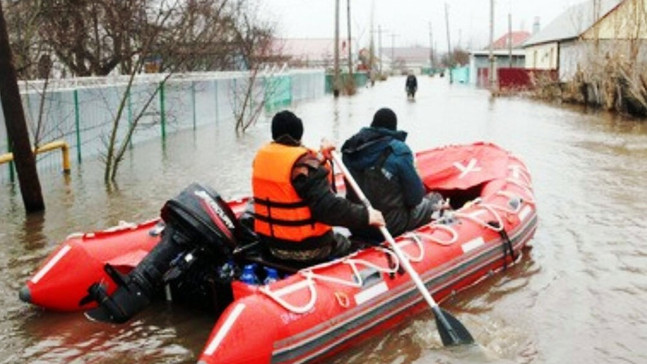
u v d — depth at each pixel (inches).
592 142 591.2
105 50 683.4
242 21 1246.9
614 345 188.1
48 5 551.2
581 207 338.0
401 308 196.5
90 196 374.9
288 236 184.9
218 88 806.5
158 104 625.3
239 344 156.3
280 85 1121.4
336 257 199.5
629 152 528.1
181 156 523.5
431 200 259.6
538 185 394.6
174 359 180.5
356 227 189.6
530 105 1082.7
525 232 258.2
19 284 233.5
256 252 199.8
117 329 196.9
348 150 216.7
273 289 170.6
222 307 196.7
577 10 1466.5
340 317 176.6
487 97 1353.3
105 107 526.6
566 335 194.2
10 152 397.1
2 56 318.7
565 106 1037.8
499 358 180.9
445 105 1110.4
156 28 521.0
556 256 261.0
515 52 2106.3
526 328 198.5
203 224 187.8
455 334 183.6
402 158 211.8
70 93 473.7
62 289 201.8
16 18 546.3
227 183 412.2
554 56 1488.7
